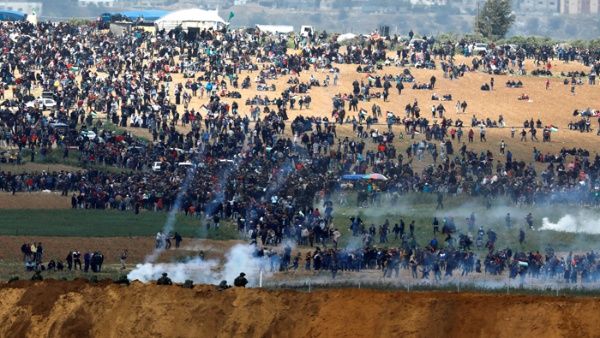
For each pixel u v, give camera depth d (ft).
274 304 508.53
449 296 480.23
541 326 449.06
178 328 521.24
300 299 504.84
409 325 469.16
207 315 518.78
